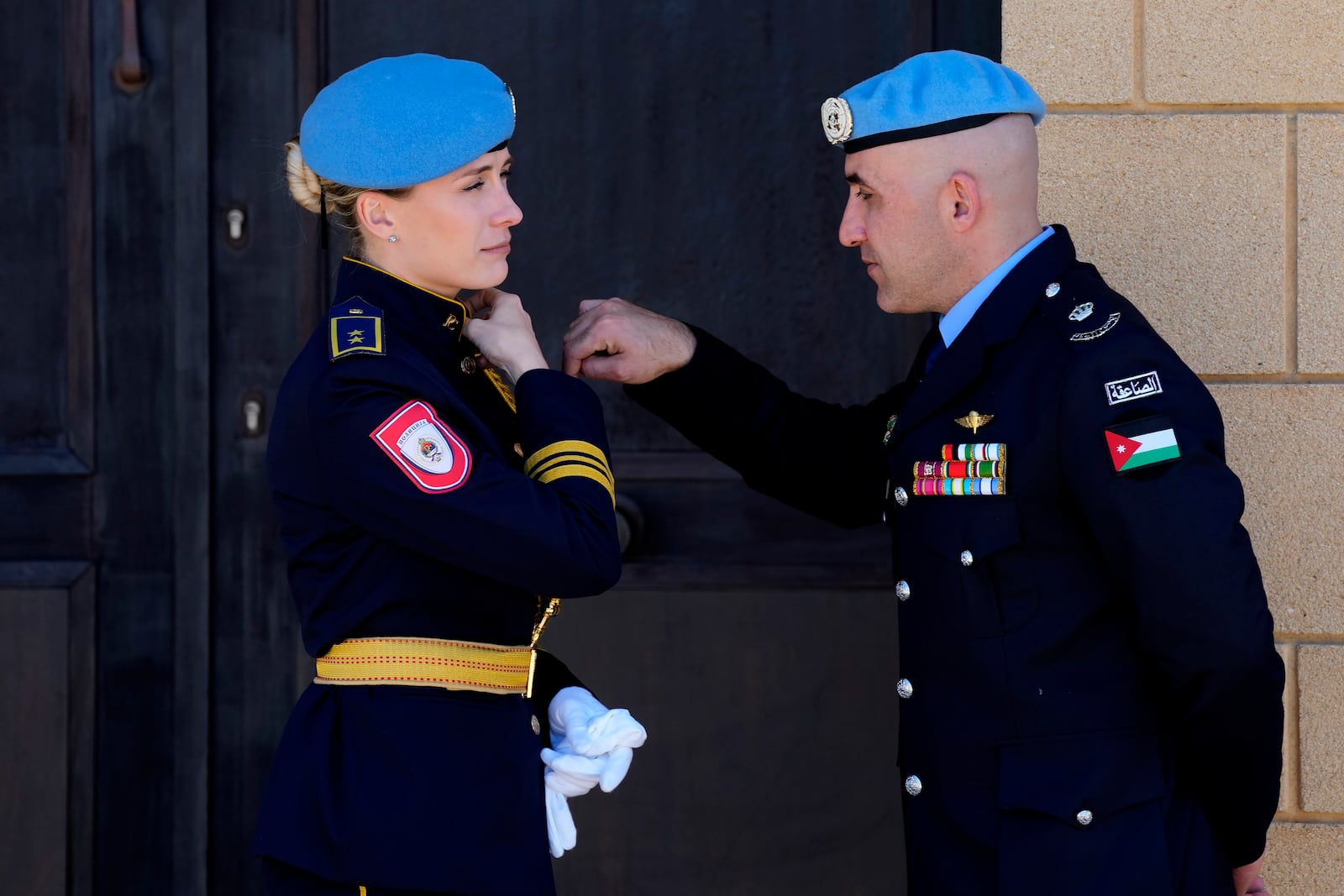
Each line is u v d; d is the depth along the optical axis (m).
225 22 8.45
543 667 6.26
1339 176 7.60
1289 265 7.65
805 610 8.52
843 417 7.10
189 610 8.47
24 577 8.44
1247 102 7.62
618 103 8.52
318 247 8.48
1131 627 5.73
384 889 5.24
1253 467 7.71
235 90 8.48
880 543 8.51
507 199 5.63
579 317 7.00
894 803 8.51
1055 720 5.65
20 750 8.44
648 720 8.55
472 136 5.42
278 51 8.46
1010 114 6.12
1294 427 7.66
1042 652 5.67
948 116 6.03
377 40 8.47
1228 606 5.33
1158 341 5.64
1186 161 7.66
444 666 5.42
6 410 8.46
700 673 8.55
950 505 5.86
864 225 6.28
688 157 8.52
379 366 5.32
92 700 8.45
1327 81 7.57
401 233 5.56
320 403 5.32
